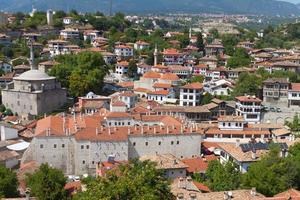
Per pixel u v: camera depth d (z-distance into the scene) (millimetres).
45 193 143500
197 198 122938
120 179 97688
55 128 197250
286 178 145500
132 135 197250
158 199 97438
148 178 100875
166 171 166000
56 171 156625
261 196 124562
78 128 198625
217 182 150750
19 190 156375
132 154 197750
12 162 193625
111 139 192625
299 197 115375
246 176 148125
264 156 165000
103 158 193000
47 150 192500
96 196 93938
